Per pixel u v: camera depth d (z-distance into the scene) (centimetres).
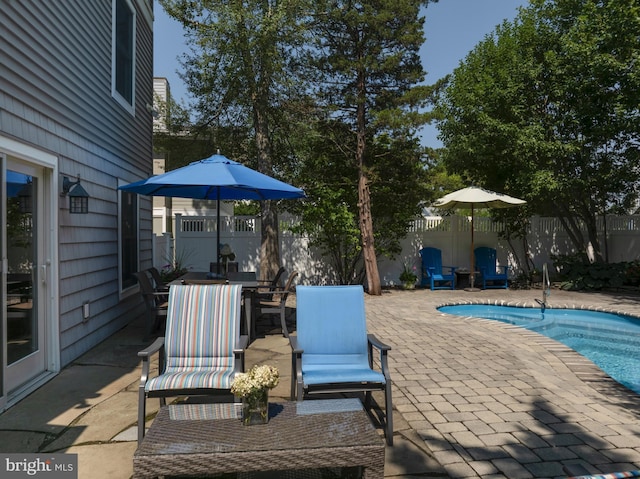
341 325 417
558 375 503
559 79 1220
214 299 405
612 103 1155
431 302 1042
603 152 1262
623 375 618
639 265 1216
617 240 1409
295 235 1277
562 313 997
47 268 503
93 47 658
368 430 256
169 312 398
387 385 345
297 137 1235
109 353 595
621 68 1062
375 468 239
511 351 603
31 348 471
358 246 1205
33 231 479
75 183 555
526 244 1410
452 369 521
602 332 866
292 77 1127
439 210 1455
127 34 852
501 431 357
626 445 333
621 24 1057
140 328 763
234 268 1007
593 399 429
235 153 1277
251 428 257
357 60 1135
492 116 1253
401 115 1055
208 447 232
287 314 876
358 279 1303
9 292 425
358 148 1173
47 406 404
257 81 1073
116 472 292
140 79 942
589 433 354
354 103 1152
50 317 503
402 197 1246
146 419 375
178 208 1867
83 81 614
